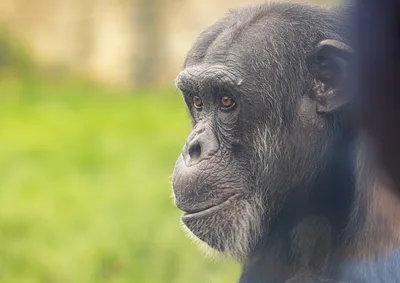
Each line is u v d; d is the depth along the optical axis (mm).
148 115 28656
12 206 15703
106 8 38406
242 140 6590
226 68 6531
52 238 13477
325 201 6594
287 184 6570
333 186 6535
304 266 6605
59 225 14203
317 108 6438
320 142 6465
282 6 6727
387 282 5355
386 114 3900
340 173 6477
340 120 6410
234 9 6977
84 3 38406
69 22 38344
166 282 11797
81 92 35031
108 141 23688
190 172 6637
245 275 7062
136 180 18188
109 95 34281
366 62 3896
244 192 6586
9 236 13609
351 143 6328
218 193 6586
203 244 6723
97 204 15734
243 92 6496
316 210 6641
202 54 6738
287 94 6480
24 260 12562
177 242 12812
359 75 3934
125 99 33125
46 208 15523
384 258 5406
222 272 11781
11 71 37375
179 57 37500
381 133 3939
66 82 37344
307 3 6898
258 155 6555
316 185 6551
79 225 14141
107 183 17938
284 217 6703
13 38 37750
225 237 6566
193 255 12203
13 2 38250
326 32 6516
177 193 6711
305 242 6633
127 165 20078
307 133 6473
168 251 12477
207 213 6582
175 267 12039
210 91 6617
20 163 20859
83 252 12688
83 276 12078
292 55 6477
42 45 38062
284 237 6758
